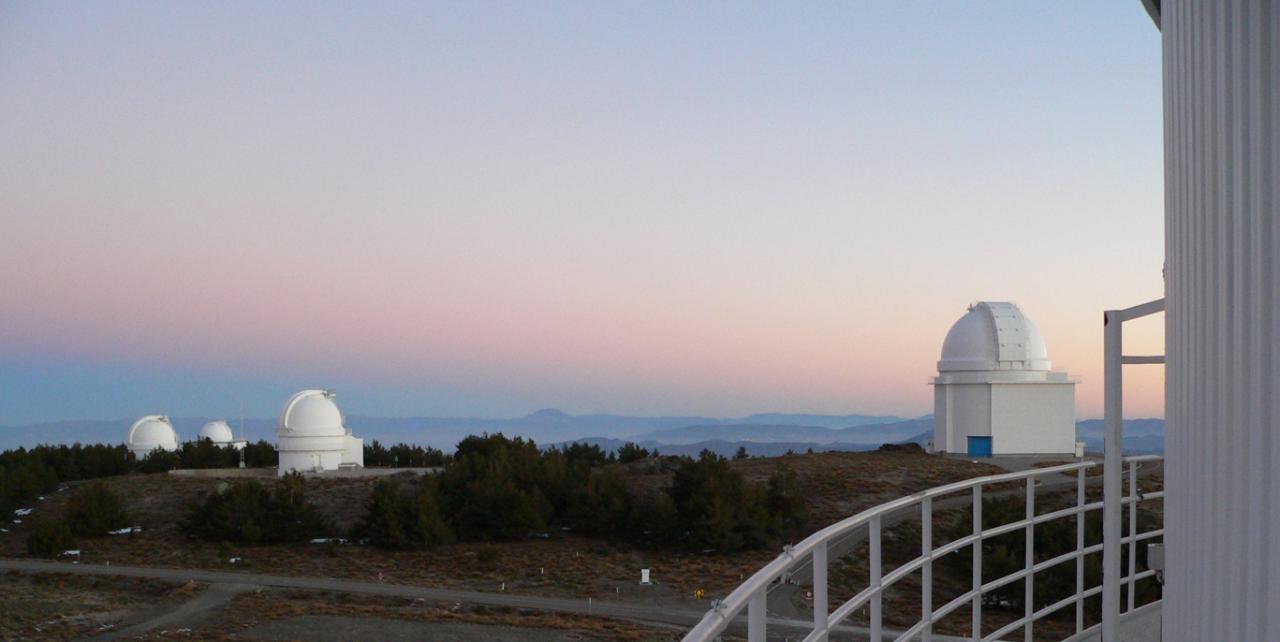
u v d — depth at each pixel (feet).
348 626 101.55
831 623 14.69
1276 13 10.07
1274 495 10.25
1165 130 21.89
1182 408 18.43
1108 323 25.67
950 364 193.16
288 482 163.84
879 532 17.12
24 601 114.62
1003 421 187.11
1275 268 10.16
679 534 141.28
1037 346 191.21
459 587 122.11
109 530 157.07
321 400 212.02
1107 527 25.46
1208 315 14.65
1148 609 30.30
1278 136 9.98
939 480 159.43
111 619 107.34
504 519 146.51
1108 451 25.54
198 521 154.30
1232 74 12.62
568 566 131.75
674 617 104.68
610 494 150.92
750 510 140.46
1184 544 18.28
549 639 94.94
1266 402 10.64
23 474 179.11
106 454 223.51
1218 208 13.70
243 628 101.71
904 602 102.17
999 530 23.54
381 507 148.87
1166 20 21.52
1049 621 93.04
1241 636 12.10
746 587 11.86
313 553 143.95
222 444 285.02
